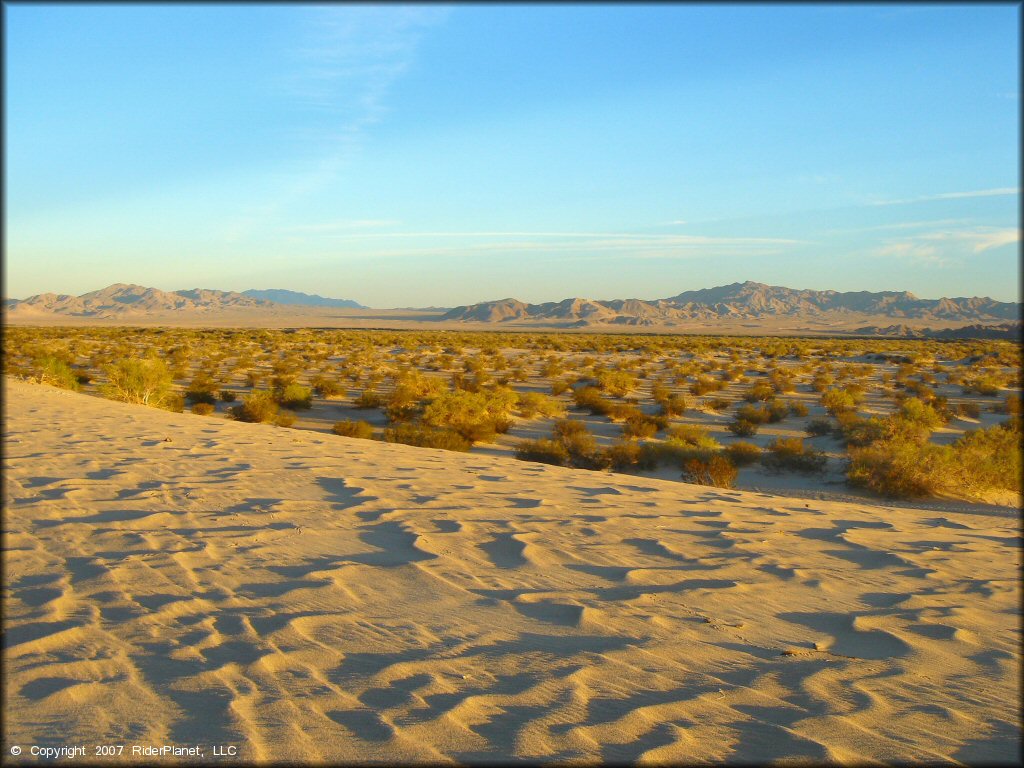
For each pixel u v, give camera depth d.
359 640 4.85
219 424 18.08
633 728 3.80
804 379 47.91
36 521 7.68
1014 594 6.41
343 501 9.04
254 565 6.41
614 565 6.83
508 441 23.94
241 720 3.72
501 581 6.23
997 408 33.78
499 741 3.62
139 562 6.37
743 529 8.54
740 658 4.79
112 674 4.22
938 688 4.43
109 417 17.78
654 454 19.22
